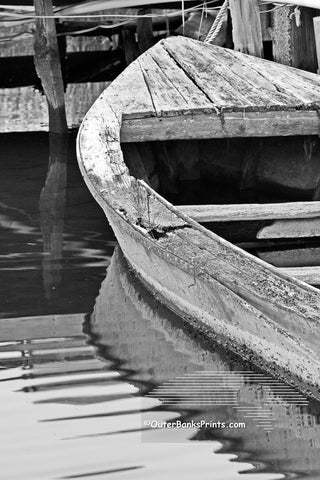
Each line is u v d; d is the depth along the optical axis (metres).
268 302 6.74
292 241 10.55
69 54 23.86
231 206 9.73
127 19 20.31
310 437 6.35
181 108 10.59
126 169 9.51
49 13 17.00
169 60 13.05
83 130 10.40
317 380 6.49
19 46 24.53
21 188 13.28
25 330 8.35
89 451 6.26
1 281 9.67
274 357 6.96
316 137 11.12
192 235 8.16
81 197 12.81
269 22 15.16
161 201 8.84
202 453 6.20
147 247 8.16
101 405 6.88
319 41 12.72
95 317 8.64
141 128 10.59
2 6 17.28
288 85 11.67
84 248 10.71
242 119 10.59
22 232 11.29
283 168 11.64
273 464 6.04
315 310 6.50
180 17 20.52
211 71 12.39
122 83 11.86
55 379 7.31
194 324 8.14
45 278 9.75
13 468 6.06
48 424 6.61
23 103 19.92
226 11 15.24
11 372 7.46
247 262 7.53
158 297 8.88
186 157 11.98
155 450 6.23
